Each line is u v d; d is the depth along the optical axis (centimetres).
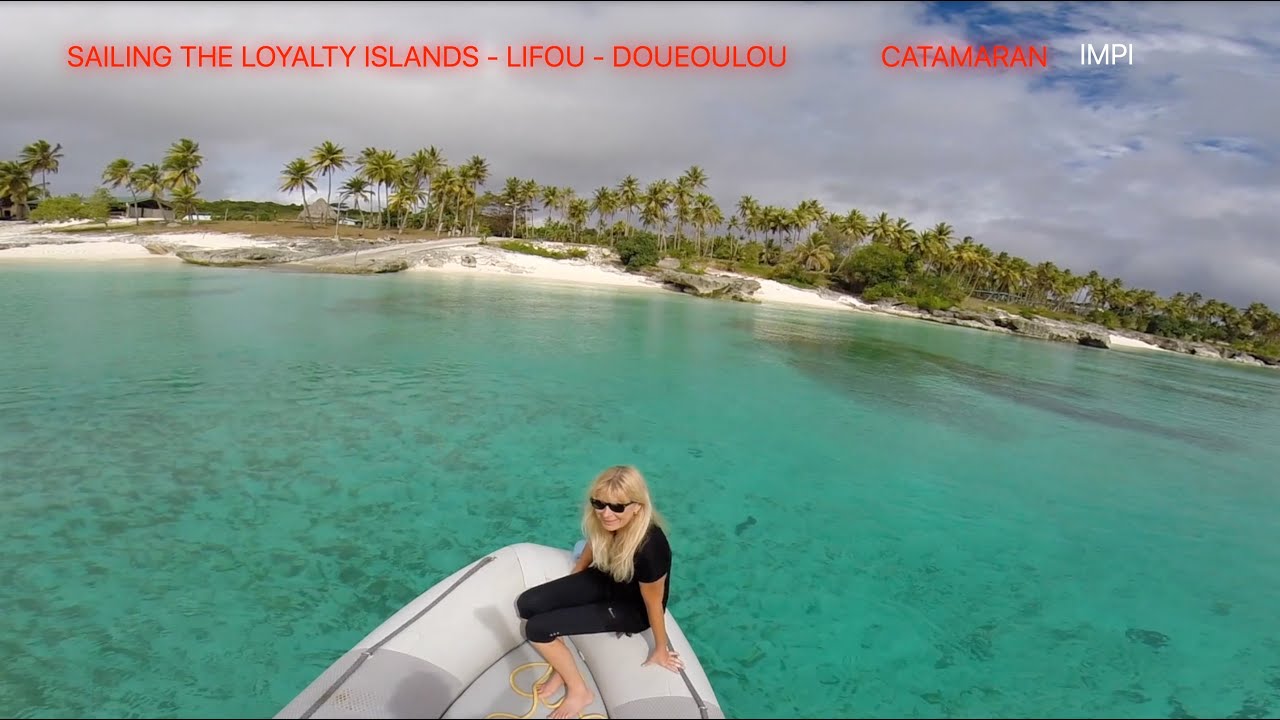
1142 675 495
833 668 471
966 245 7412
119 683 400
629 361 1673
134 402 986
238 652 438
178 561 552
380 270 3912
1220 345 6306
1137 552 744
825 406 1355
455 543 622
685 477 864
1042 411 1591
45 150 6219
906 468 979
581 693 319
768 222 7525
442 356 1505
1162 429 1554
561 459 885
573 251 5800
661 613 330
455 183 7275
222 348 1405
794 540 695
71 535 584
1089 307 9206
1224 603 631
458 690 318
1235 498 995
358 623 481
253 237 4994
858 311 4903
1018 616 572
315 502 689
